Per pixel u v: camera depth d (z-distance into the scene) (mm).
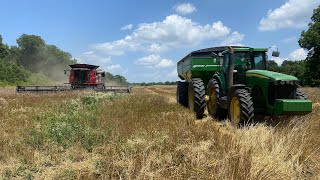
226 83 10430
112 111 11797
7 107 13281
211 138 6852
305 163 5734
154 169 5137
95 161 5699
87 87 28953
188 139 6715
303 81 48000
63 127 7641
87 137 7027
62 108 12391
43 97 19125
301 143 6297
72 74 29484
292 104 8055
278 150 5809
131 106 13578
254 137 6645
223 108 10227
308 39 44688
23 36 106000
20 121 9453
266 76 8656
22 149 6359
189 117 10203
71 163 5711
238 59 10195
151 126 8211
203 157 5551
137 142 6512
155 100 16656
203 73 12648
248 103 8578
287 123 8141
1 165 5574
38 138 7055
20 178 5070
